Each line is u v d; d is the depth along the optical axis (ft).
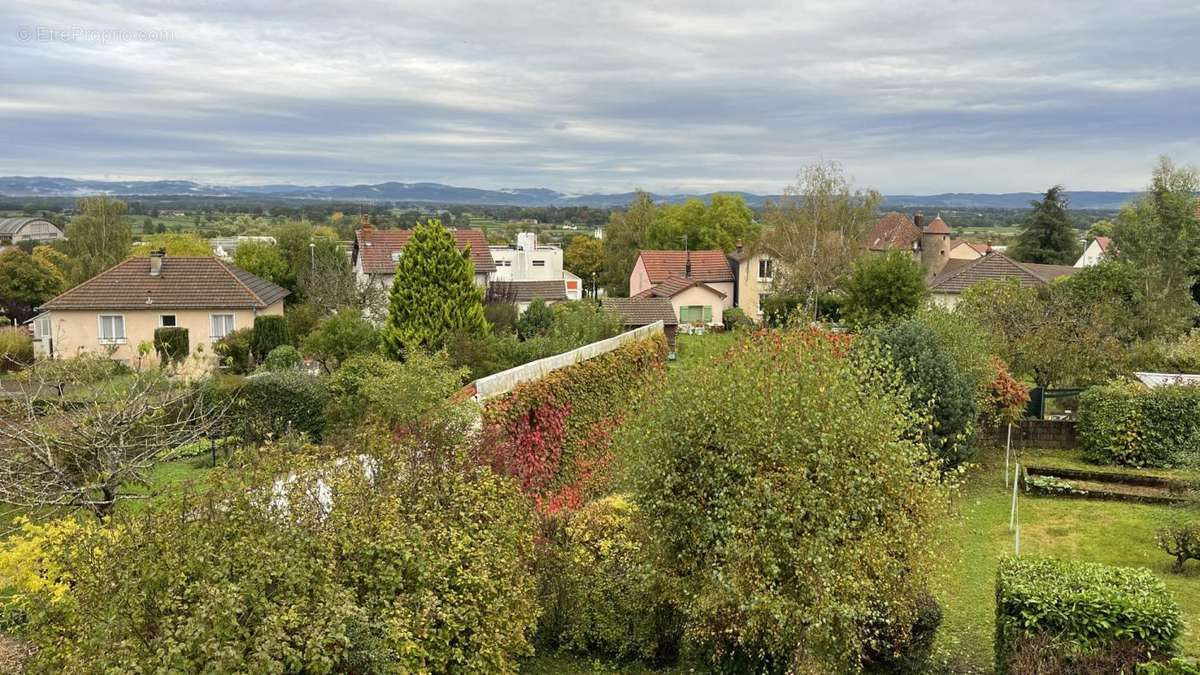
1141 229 122.93
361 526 29.12
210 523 26.81
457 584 31.37
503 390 60.39
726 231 256.32
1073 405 86.58
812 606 30.96
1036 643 33.14
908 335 68.54
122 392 56.24
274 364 103.30
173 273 130.93
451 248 89.30
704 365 36.91
